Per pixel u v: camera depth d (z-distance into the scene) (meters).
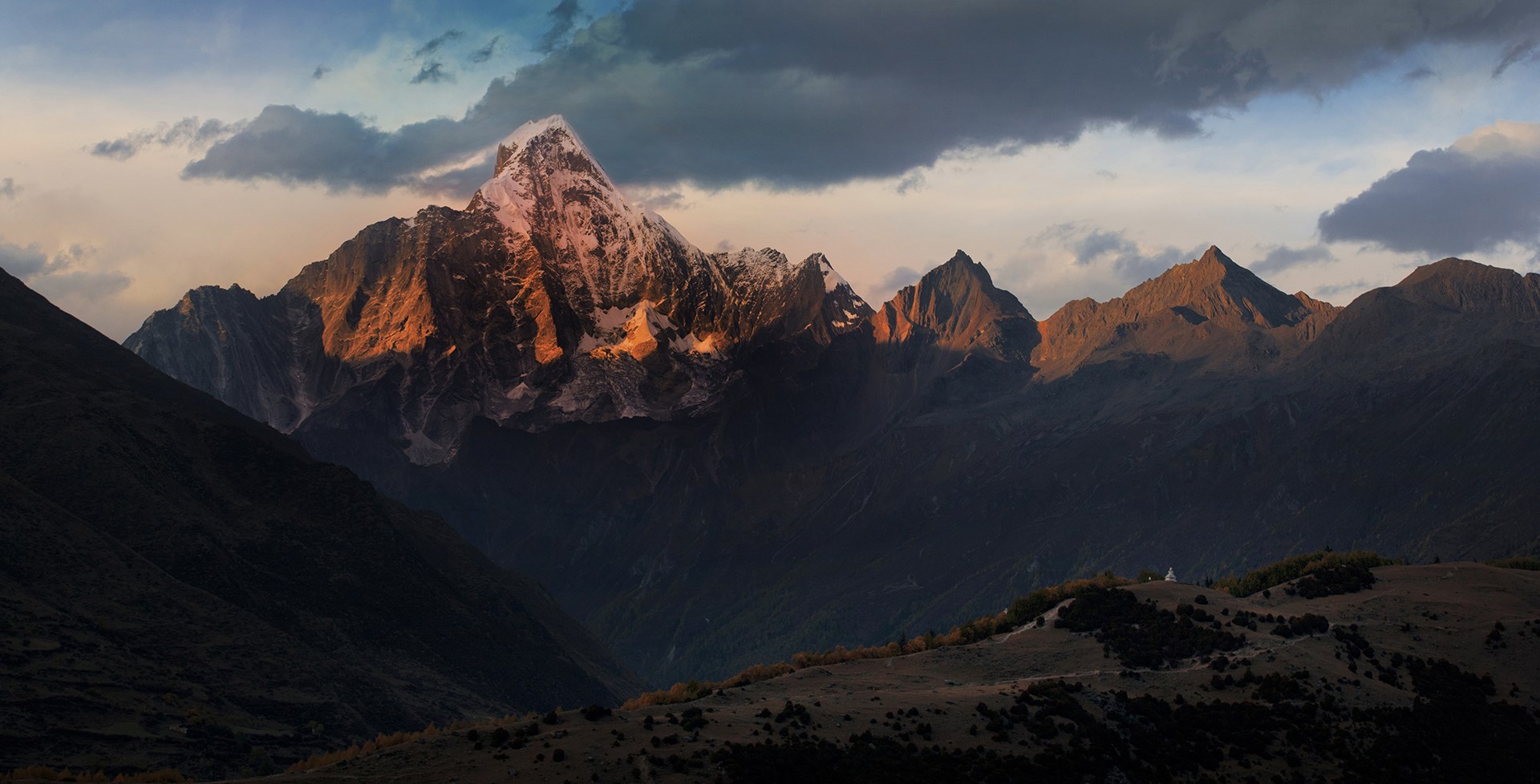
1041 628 157.25
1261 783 121.44
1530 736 133.25
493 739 111.44
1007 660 147.50
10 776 137.12
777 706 126.00
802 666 166.25
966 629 172.12
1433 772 126.00
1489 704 137.25
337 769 106.56
